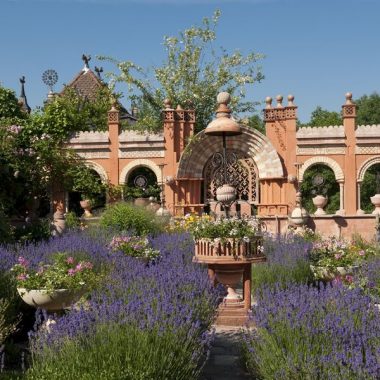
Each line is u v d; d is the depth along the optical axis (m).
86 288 7.40
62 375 4.73
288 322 5.45
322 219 22.61
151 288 6.93
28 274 7.51
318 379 4.59
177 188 25.50
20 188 17.70
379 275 9.38
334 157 25.16
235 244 8.78
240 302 9.02
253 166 25.42
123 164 26.22
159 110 28.67
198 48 28.97
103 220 16.72
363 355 4.92
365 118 47.59
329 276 10.52
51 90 33.09
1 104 24.59
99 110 31.48
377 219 22.16
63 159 22.81
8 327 7.04
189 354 5.42
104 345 4.98
